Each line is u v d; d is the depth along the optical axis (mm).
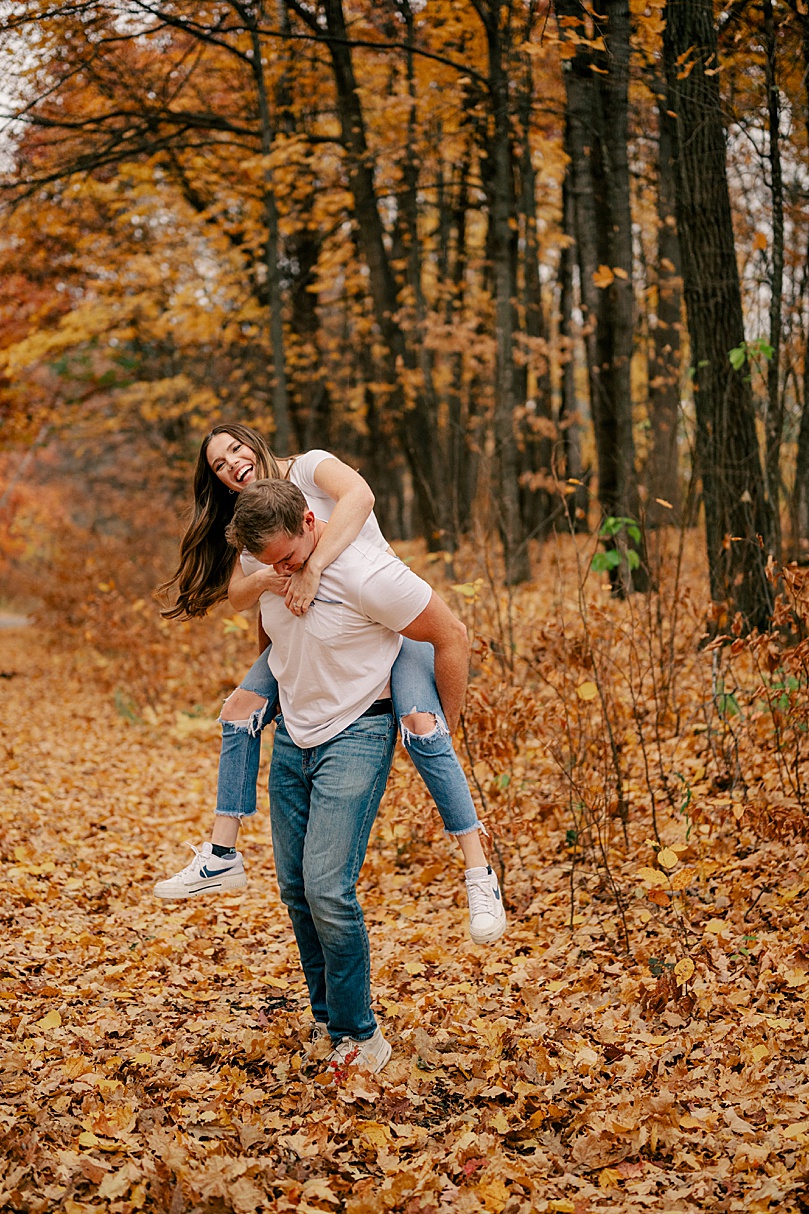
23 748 8406
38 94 8508
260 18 9906
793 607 4117
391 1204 2205
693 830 4219
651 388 9969
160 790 6969
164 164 12711
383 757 2803
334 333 17875
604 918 3857
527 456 14164
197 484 3139
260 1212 2172
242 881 2959
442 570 10812
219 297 14617
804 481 6090
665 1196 2203
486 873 2805
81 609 12844
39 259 13844
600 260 9117
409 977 3600
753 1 5469
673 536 8758
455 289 14242
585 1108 2578
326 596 2695
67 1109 2580
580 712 4723
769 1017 2906
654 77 6062
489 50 8641
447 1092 2752
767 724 4645
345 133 11336
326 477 2855
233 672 9242
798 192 5727
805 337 5969
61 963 3721
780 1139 2338
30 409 17578
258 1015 3289
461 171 13031
